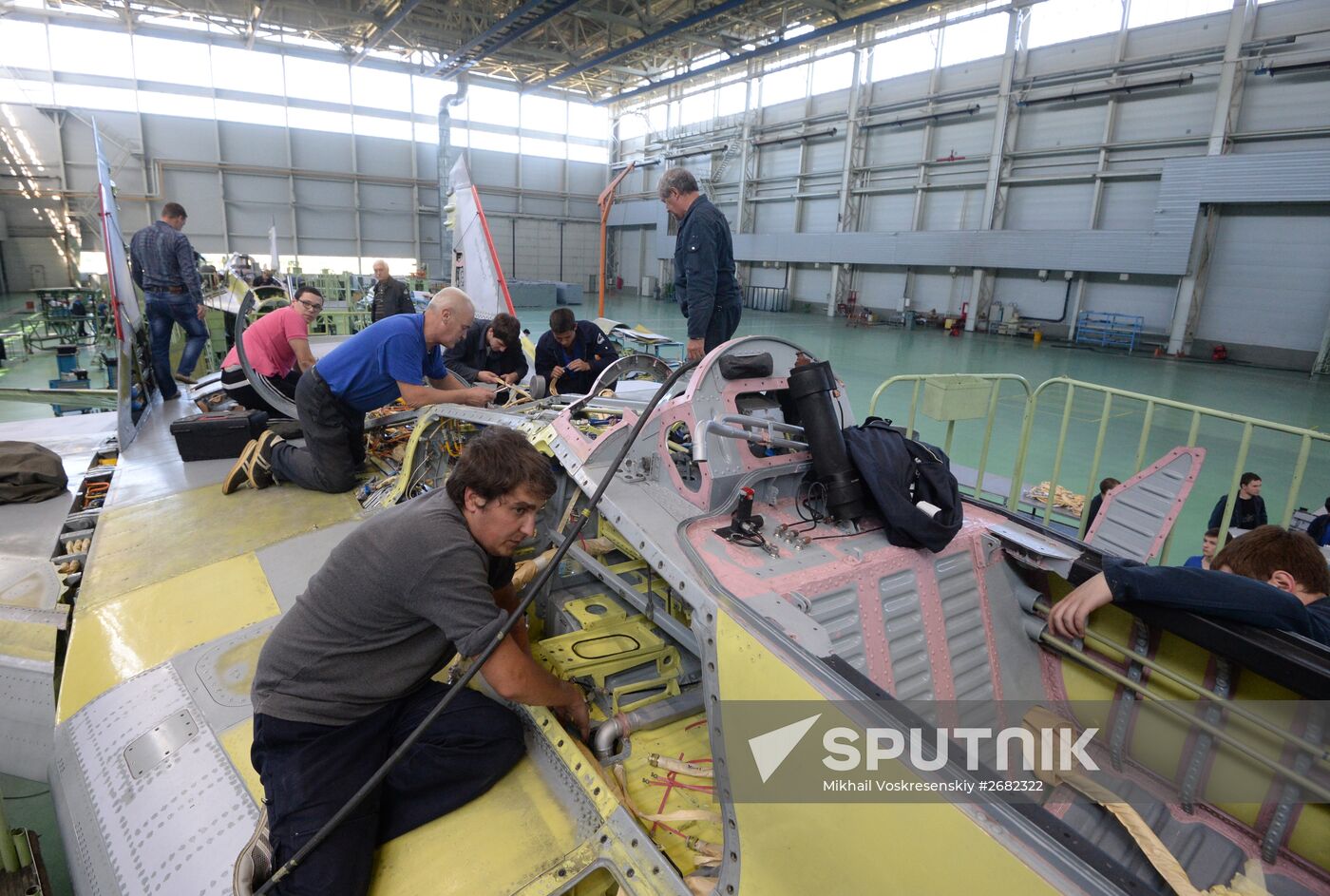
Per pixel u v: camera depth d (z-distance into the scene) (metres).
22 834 1.90
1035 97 13.48
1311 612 1.58
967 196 15.06
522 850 1.50
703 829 1.59
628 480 1.81
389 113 20.95
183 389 5.94
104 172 4.46
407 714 1.63
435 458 3.10
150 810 1.75
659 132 22.97
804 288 19.17
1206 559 3.49
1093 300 13.51
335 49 19.61
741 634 1.29
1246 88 11.17
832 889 1.15
